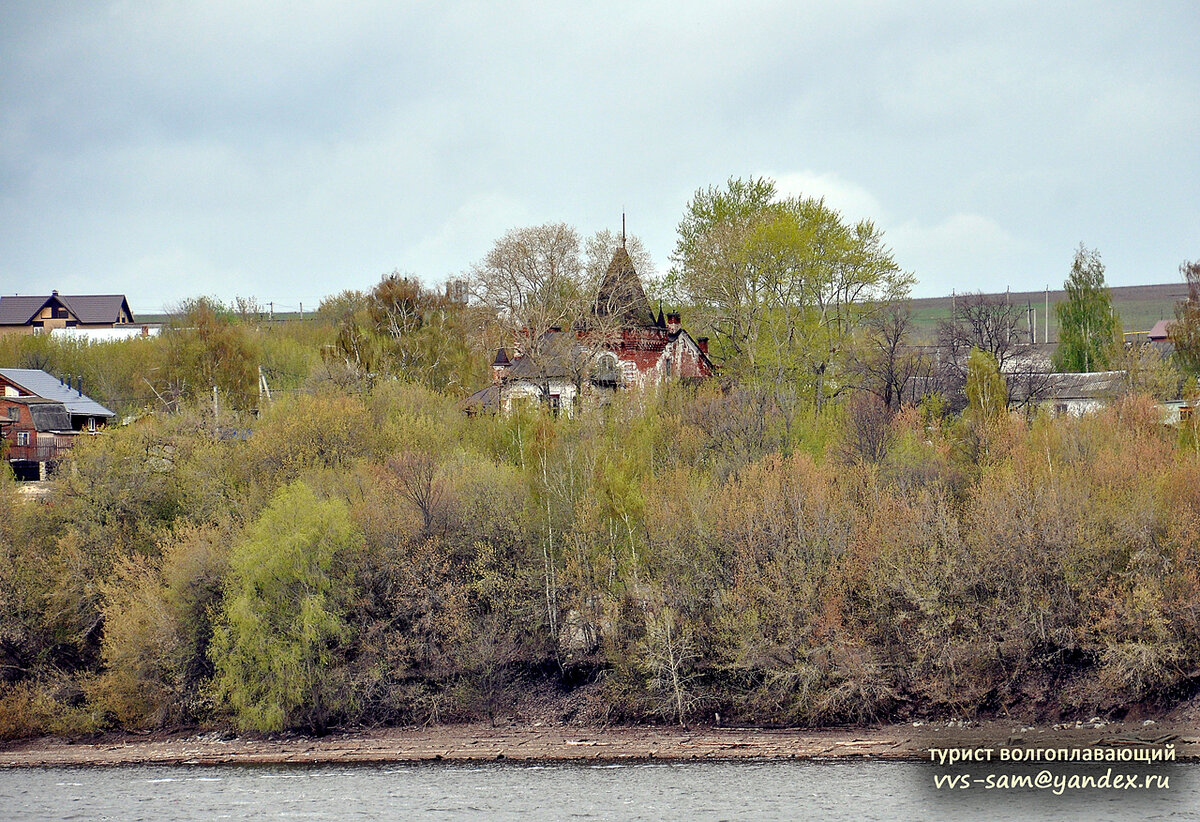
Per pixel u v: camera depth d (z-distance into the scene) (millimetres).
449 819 171625
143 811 179375
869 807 168000
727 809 170500
